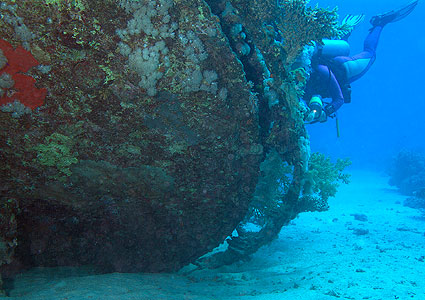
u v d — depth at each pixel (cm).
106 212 352
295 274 438
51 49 241
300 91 377
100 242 369
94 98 267
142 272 392
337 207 1127
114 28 245
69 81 256
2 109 252
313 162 511
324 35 359
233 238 493
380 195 1418
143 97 272
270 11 328
